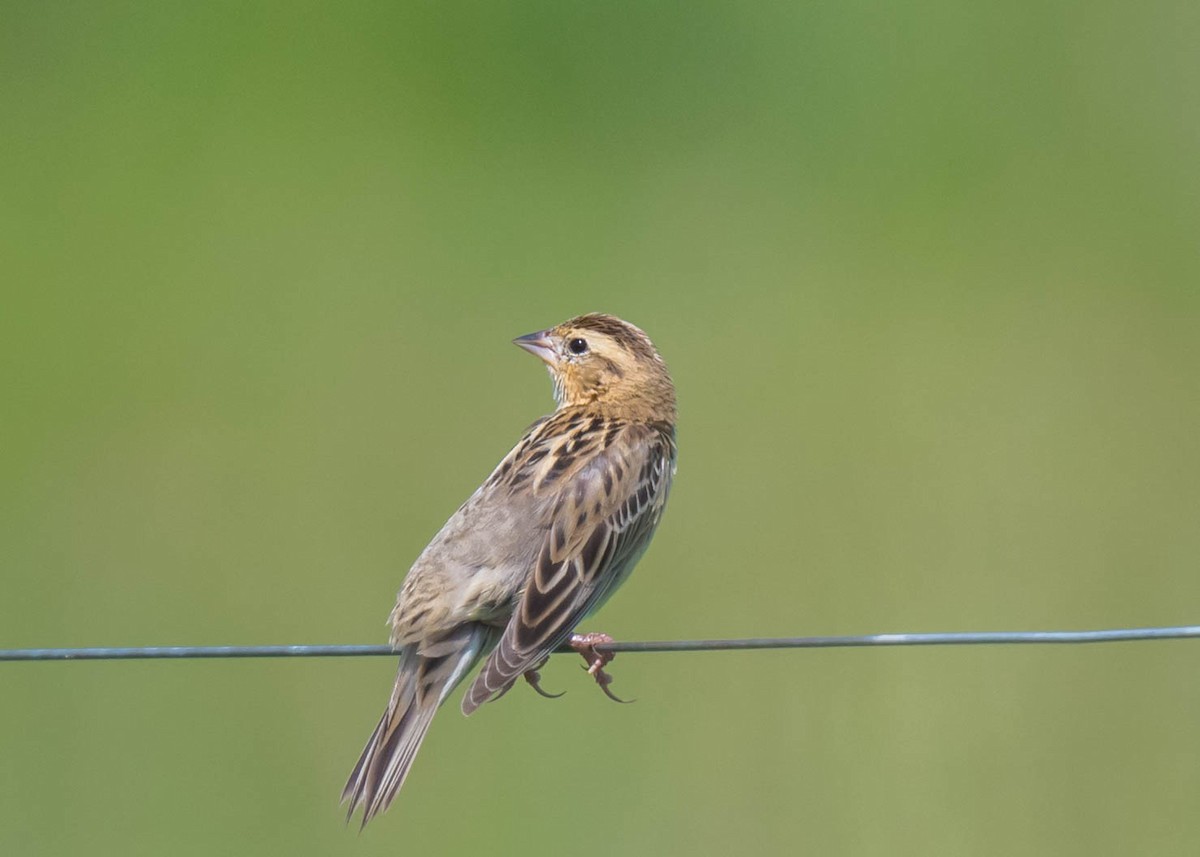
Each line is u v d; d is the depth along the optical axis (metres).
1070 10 22.83
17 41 21.92
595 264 18.50
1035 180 20.33
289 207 19.38
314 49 21.95
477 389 16.58
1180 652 14.02
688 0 22.19
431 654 8.39
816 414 16.48
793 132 20.83
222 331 17.55
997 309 18.09
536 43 21.92
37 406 16.55
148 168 20.09
